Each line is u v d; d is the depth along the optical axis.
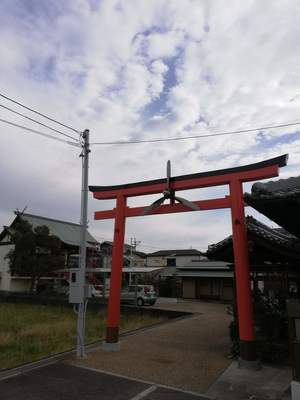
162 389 6.51
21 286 33.06
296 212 5.97
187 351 9.46
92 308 20.66
